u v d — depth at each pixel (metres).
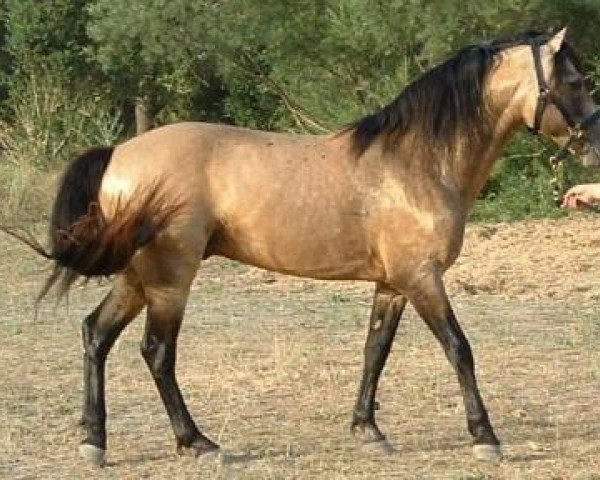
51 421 11.81
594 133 10.49
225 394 12.73
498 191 26.69
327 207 10.34
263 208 10.32
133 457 10.57
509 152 25.92
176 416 10.47
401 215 10.32
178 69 34.25
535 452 10.68
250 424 11.62
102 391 10.46
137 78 35.34
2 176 27.86
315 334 15.74
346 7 25.88
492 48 10.66
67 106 33.75
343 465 10.27
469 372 10.34
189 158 10.32
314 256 10.41
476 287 18.91
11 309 17.61
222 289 19.19
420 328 16.08
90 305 17.92
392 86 26.23
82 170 10.35
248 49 28.53
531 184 25.94
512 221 25.39
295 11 26.94
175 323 10.35
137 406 12.32
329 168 10.43
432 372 13.68
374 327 10.89
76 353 14.83
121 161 10.32
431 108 10.45
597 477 9.84
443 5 24.09
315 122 28.06
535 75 10.48
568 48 10.55
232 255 10.59
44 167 32.34
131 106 39.62
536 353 14.63
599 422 11.73
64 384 13.30
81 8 34.06
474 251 21.67
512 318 16.75
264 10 27.08
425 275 10.34
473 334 15.72
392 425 11.65
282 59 27.56
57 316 17.03
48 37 34.03
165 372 10.37
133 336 15.64
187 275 10.29
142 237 10.14
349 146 10.52
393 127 10.49
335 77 27.55
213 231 10.41
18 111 34.00
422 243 10.32
